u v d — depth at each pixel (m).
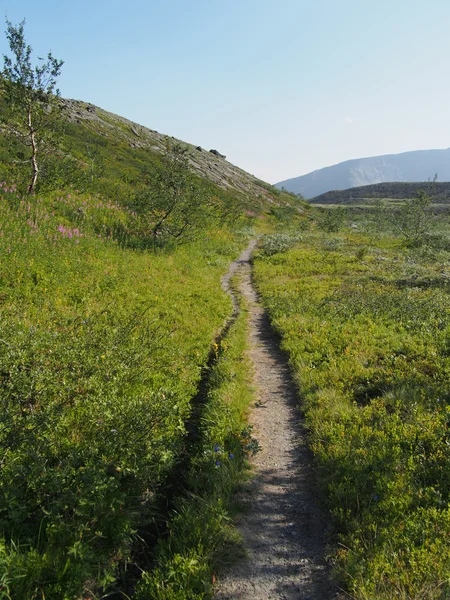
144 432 5.05
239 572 3.85
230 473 5.23
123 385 6.72
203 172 93.75
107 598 3.59
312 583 3.70
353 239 45.88
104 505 4.07
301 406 7.49
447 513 4.07
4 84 20.59
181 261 23.16
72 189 26.48
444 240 36.81
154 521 4.58
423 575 3.40
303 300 15.85
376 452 5.37
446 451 5.27
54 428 4.79
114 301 12.35
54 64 21.09
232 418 6.66
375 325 11.81
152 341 8.90
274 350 11.02
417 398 7.01
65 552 3.56
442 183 190.38
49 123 22.55
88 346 7.03
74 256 16.03
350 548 3.96
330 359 9.20
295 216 86.75
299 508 4.77
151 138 101.06
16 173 22.70
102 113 102.62
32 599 3.14
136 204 26.17
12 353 5.49
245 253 34.56
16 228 15.95
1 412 4.42
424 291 17.33
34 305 10.77
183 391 7.48
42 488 3.94
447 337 10.25
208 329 11.88
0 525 3.56
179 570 3.61
